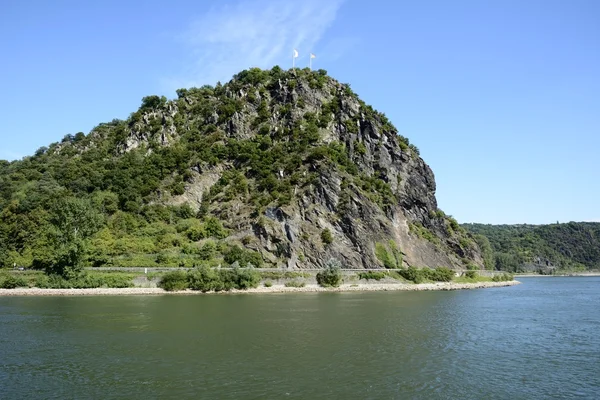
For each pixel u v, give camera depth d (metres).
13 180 132.38
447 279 124.31
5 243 105.00
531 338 47.78
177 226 113.44
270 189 122.75
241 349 40.50
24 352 39.06
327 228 115.38
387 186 138.88
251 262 103.00
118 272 91.88
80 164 139.00
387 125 161.25
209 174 131.25
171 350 39.91
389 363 36.56
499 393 30.09
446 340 45.91
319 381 31.62
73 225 92.31
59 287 85.25
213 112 152.50
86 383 30.94
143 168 131.12
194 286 89.44
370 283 108.62
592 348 43.25
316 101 155.62
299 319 56.97
